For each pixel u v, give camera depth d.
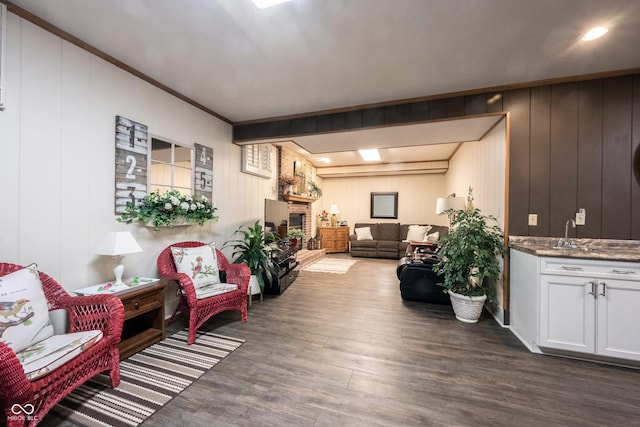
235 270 2.79
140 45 1.99
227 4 1.56
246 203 4.04
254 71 2.33
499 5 1.54
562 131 2.39
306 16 1.65
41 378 1.23
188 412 1.45
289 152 5.66
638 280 1.81
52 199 1.80
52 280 1.70
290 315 2.87
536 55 2.03
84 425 1.36
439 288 3.20
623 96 2.25
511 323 2.54
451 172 6.05
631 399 1.56
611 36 1.80
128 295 1.92
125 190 2.27
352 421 1.39
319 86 2.59
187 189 2.91
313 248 7.03
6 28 1.57
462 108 2.66
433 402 1.54
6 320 1.31
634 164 2.22
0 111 1.55
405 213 7.55
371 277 4.61
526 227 2.49
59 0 1.54
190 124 2.95
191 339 2.21
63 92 1.86
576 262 1.94
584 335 1.92
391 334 2.42
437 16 1.63
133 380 1.72
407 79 2.43
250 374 1.79
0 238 1.56
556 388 1.66
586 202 2.32
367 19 1.67
